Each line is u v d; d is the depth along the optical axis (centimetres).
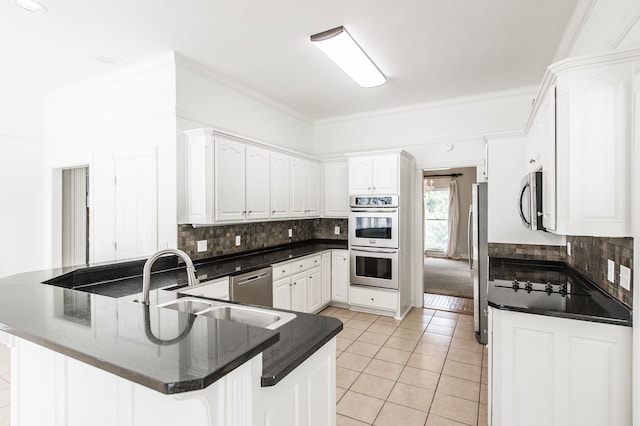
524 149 314
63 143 393
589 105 165
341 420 221
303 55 309
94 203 363
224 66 330
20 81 358
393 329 385
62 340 84
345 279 459
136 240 332
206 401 77
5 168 386
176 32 266
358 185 438
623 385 162
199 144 310
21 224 398
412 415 227
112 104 348
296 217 442
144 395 103
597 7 206
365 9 238
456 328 388
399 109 469
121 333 88
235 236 390
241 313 174
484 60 321
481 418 223
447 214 936
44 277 198
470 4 233
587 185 166
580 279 257
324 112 492
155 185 320
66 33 265
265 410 99
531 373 181
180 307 188
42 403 129
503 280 257
